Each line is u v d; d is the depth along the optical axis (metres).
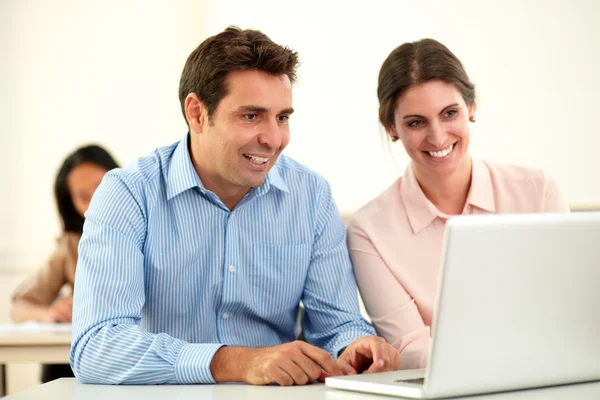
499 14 3.88
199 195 1.92
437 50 2.02
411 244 2.13
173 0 4.33
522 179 2.18
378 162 3.92
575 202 3.86
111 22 4.37
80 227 3.46
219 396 1.32
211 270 1.94
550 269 1.27
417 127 2.03
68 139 4.38
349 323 1.95
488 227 1.20
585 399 1.21
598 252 1.30
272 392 1.36
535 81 3.87
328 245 2.05
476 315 1.22
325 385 1.46
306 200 2.05
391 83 2.03
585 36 3.85
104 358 1.58
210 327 1.95
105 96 4.37
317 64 3.96
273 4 4.00
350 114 3.94
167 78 4.34
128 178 1.87
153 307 1.91
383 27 3.93
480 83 3.89
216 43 1.81
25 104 4.38
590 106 3.85
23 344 2.60
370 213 2.18
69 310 3.14
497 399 1.23
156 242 1.88
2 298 4.33
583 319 1.32
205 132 1.83
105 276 1.73
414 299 2.10
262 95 1.76
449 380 1.22
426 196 2.16
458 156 2.04
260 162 1.81
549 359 1.30
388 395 1.30
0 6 4.38
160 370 1.53
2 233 4.37
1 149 4.38
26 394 1.38
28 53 4.38
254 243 1.97
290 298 2.02
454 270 1.19
